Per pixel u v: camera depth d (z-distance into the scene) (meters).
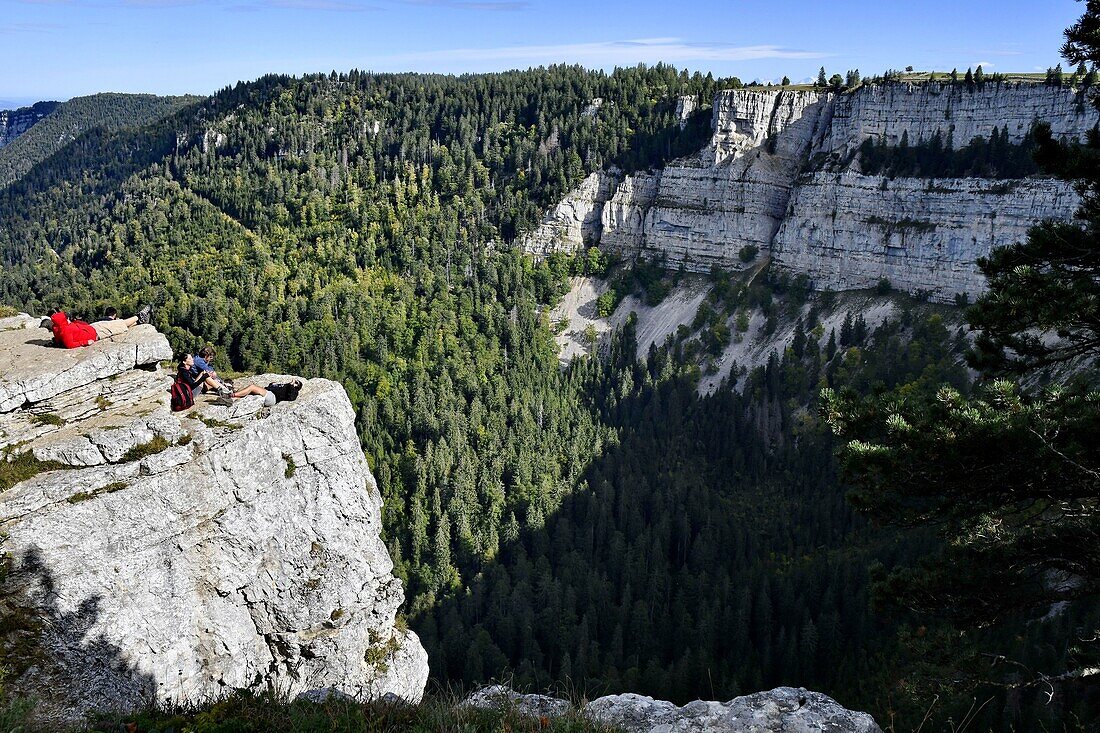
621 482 118.75
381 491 116.44
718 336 180.38
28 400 22.44
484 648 78.00
